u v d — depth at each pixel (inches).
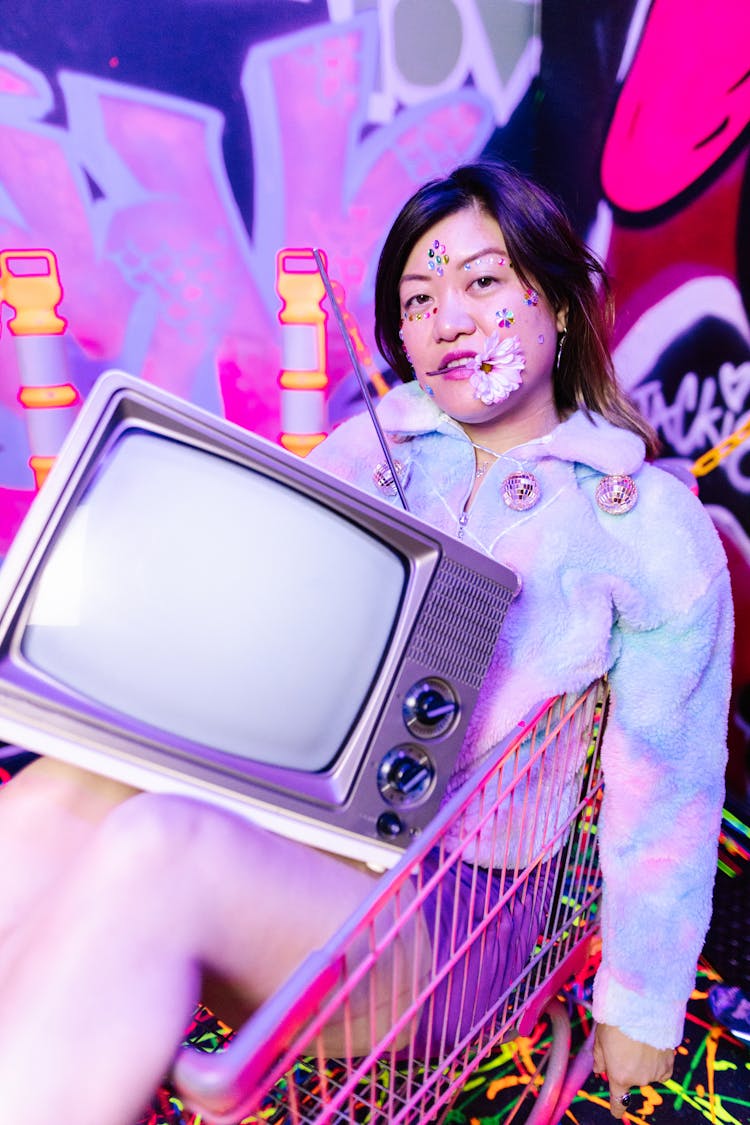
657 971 38.2
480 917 38.1
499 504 42.1
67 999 23.5
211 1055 22.9
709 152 68.9
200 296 84.9
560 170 91.9
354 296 91.0
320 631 32.2
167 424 29.0
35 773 35.1
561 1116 47.6
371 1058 30.2
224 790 30.1
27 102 74.2
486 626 34.2
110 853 26.1
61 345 80.2
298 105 83.1
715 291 70.6
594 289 42.1
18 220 76.6
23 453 81.2
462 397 40.9
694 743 39.6
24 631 27.8
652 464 44.2
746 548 71.4
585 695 40.4
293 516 31.7
